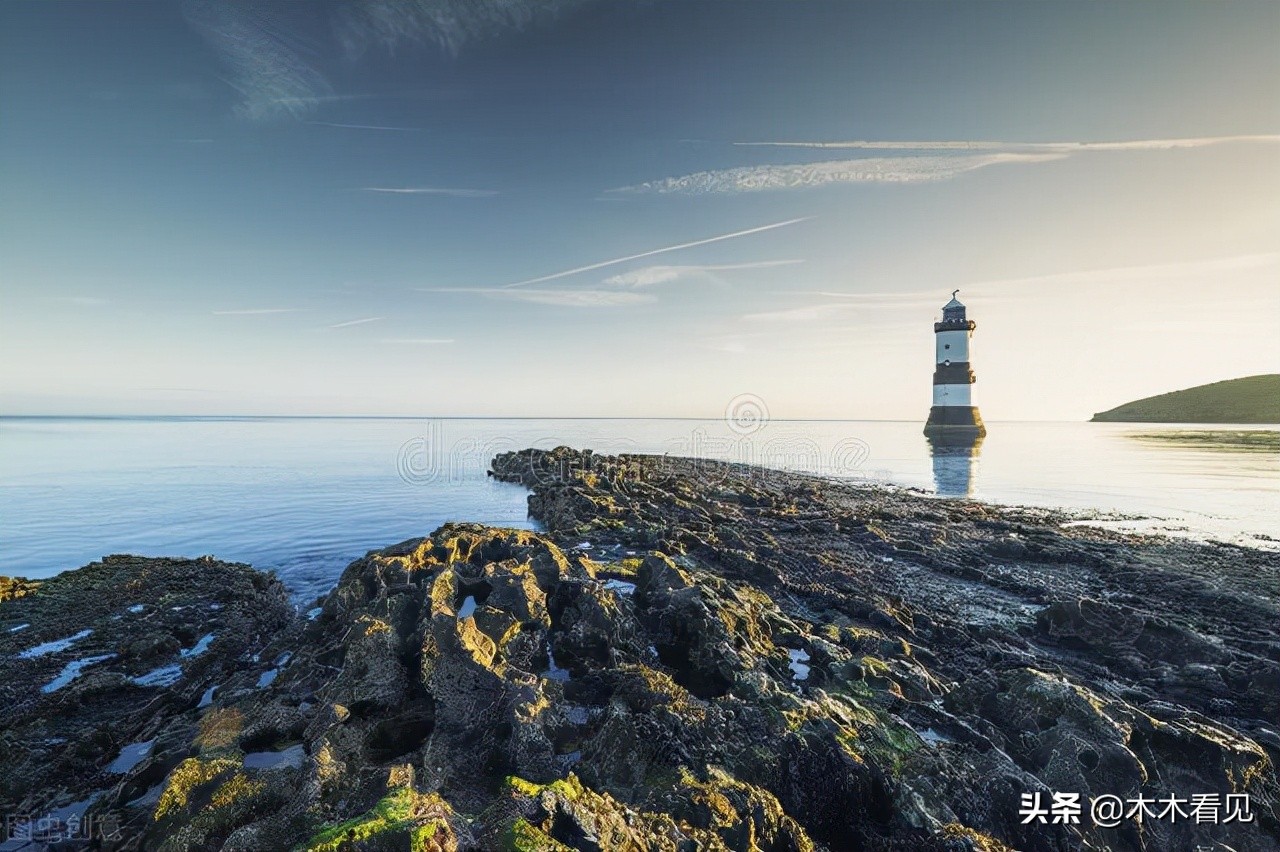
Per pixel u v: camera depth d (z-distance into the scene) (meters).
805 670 13.81
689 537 24.86
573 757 9.38
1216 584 20.61
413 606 13.66
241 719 10.58
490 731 9.50
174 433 158.12
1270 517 35.66
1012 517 35.47
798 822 8.62
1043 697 10.55
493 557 18.53
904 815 8.43
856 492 46.44
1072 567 24.08
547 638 13.70
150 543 30.73
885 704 11.60
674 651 13.68
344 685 10.77
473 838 6.27
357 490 50.38
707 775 8.68
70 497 45.06
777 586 20.58
